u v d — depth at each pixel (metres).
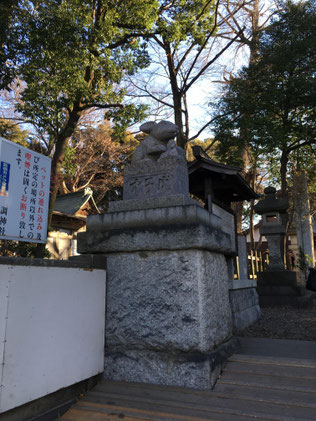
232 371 3.66
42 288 3.04
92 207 18.33
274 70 15.26
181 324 3.55
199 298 3.53
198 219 3.77
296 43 14.62
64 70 9.72
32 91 9.53
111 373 3.76
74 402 3.32
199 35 13.63
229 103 15.32
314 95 14.09
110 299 3.96
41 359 2.94
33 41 9.20
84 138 23.80
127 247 3.93
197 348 3.46
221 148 16.36
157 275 3.77
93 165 24.34
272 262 11.12
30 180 3.56
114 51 10.92
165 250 3.78
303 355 4.03
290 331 6.02
